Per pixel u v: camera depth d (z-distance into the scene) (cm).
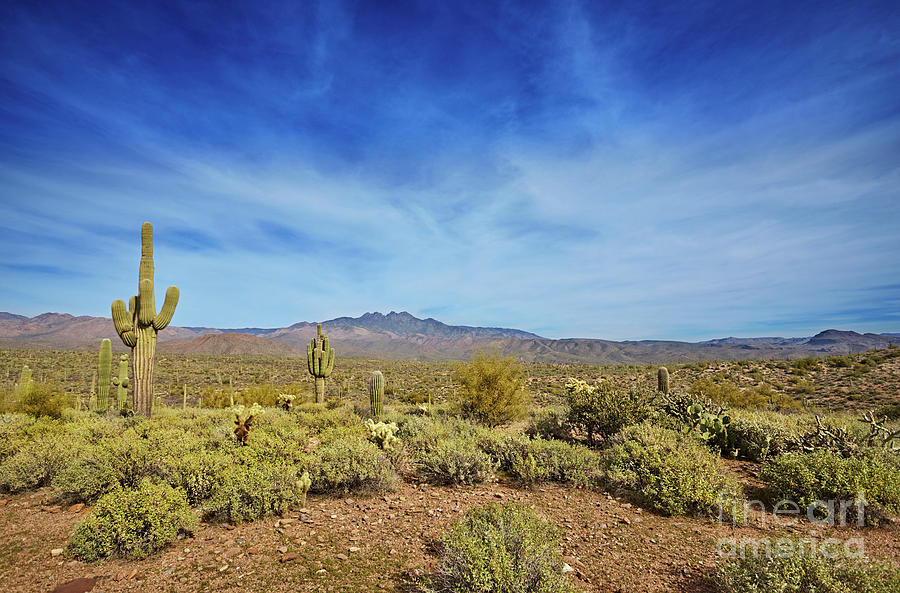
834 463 694
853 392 2675
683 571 484
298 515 646
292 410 1611
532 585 405
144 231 1370
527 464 824
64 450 802
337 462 765
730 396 2278
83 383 4294
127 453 719
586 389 1269
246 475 661
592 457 898
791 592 376
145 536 521
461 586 398
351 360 12312
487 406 1447
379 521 625
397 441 928
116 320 1287
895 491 630
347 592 435
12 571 480
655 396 1295
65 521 618
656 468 749
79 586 450
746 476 869
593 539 574
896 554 529
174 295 1382
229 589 442
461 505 698
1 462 816
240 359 10138
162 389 4375
